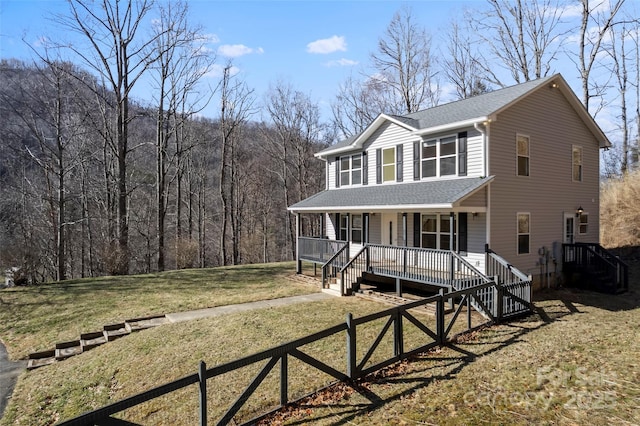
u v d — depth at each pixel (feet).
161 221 77.30
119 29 68.80
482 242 40.88
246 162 127.85
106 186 83.25
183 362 25.27
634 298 42.19
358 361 23.45
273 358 16.96
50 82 68.95
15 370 28.58
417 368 21.88
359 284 45.91
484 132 41.19
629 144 94.12
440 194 40.60
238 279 57.06
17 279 57.11
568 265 48.83
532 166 46.09
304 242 58.49
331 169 65.87
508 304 32.24
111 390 23.15
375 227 55.47
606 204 73.15
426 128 46.06
